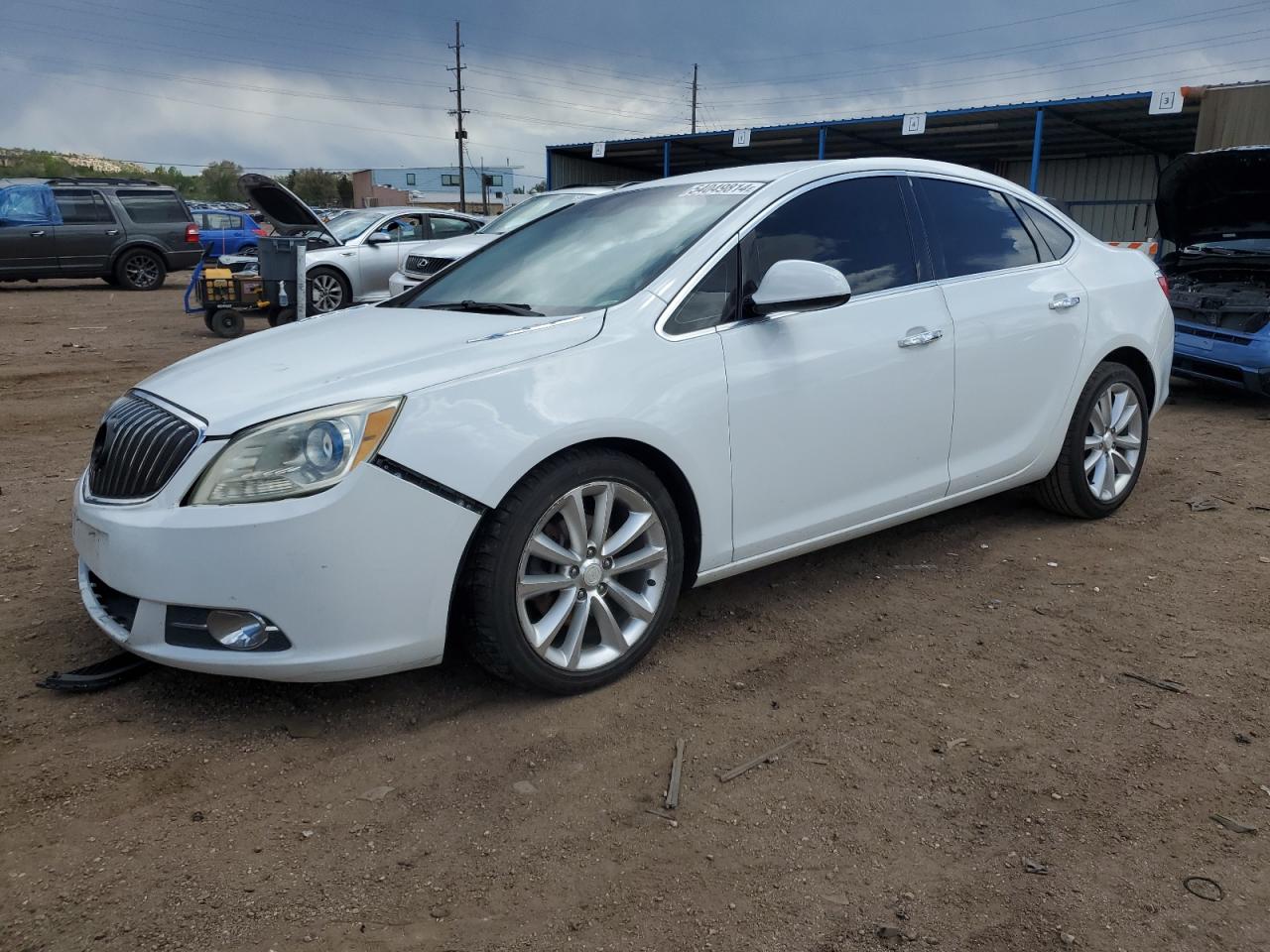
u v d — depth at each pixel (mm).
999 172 27500
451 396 2744
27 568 4102
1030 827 2434
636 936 2064
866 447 3666
